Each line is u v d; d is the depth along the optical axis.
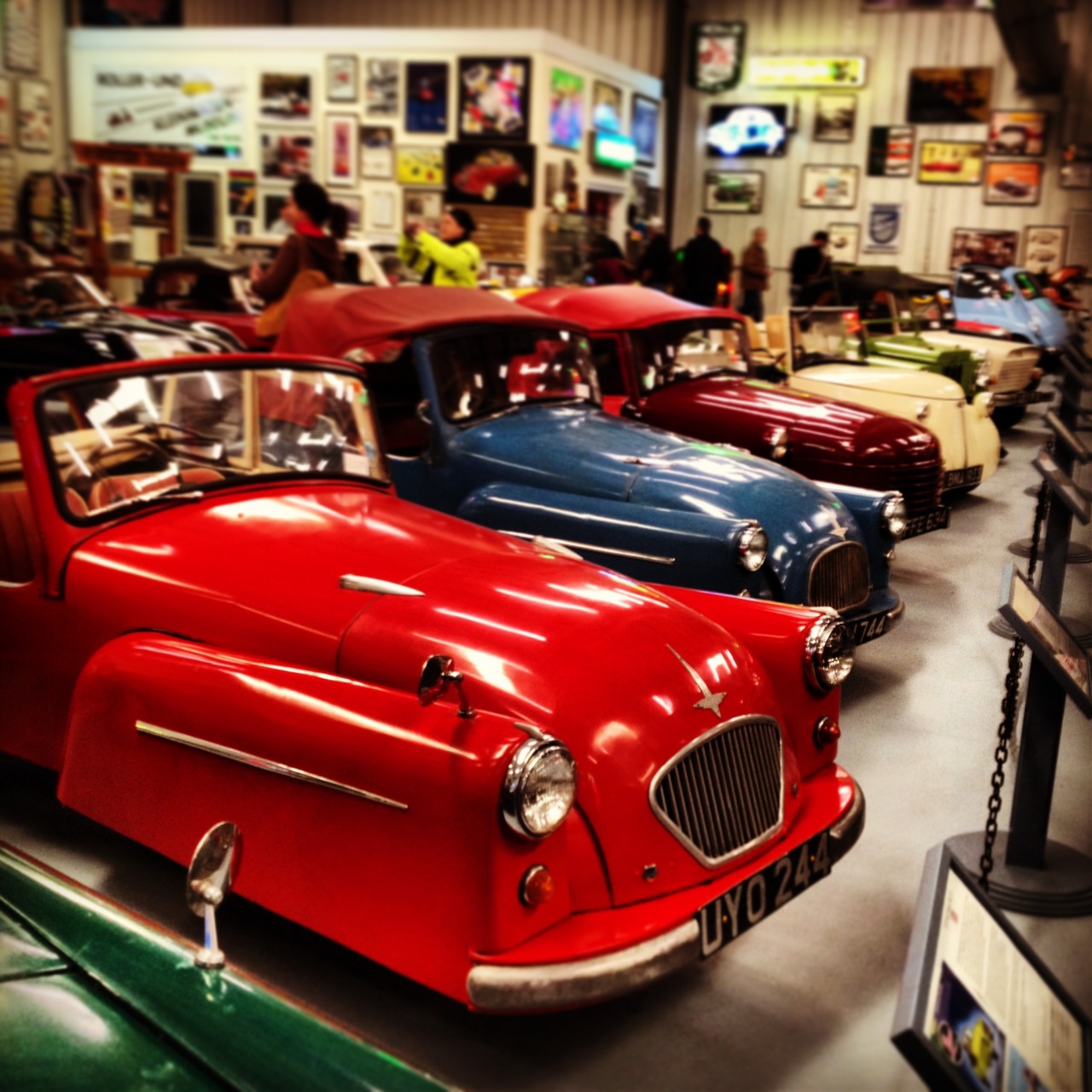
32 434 3.00
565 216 15.02
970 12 18.66
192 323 8.45
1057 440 6.35
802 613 2.98
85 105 16.52
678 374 6.08
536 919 2.14
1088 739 4.24
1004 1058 1.81
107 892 2.91
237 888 2.40
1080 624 5.19
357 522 3.14
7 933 1.62
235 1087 1.37
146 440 3.14
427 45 14.98
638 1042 2.43
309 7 19.92
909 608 5.67
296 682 2.38
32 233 15.50
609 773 2.35
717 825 2.49
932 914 1.89
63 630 3.01
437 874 2.10
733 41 19.64
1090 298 18.36
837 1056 2.41
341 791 2.21
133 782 2.57
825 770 2.97
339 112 15.55
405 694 2.29
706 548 3.89
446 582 2.78
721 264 14.23
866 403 7.55
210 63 15.90
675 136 20.06
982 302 12.85
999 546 6.94
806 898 3.04
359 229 15.79
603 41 19.38
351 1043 1.48
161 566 2.91
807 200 19.92
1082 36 18.27
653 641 2.63
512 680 2.46
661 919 2.26
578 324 5.09
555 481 4.35
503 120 14.82
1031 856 3.12
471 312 4.75
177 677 2.51
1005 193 19.06
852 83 19.33
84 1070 1.35
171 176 12.31
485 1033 2.43
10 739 3.19
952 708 4.41
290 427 3.43
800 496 4.30
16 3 15.49
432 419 4.50
